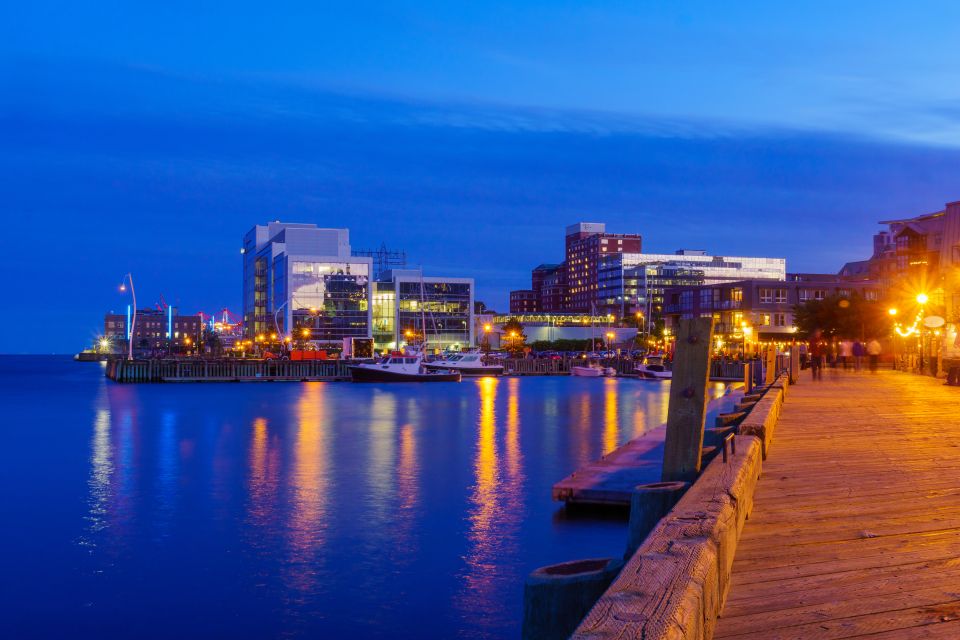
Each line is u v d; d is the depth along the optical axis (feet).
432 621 49.32
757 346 362.74
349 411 210.59
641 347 587.68
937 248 274.98
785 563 20.29
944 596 17.43
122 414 208.33
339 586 55.77
